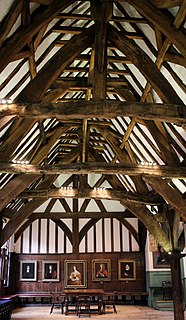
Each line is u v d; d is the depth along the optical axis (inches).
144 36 268.1
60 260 623.2
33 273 615.8
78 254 625.0
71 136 507.5
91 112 233.3
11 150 305.7
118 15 273.1
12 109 231.8
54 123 411.5
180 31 218.2
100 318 440.1
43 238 629.6
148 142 355.6
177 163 326.6
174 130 302.7
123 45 263.7
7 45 217.8
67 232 633.6
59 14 256.4
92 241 631.2
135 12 250.4
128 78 331.0
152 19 225.9
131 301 608.7
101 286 613.0
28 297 593.6
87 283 614.2
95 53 258.1
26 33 224.5
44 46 271.3
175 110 233.1
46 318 448.8
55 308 567.2
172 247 413.1
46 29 256.1
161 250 510.9
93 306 571.2
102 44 254.8
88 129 442.9
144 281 613.6
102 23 249.0
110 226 636.1
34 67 267.6
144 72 253.6
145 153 394.9
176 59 238.5
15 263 617.6
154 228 424.2
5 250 567.5
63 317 456.1
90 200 642.8
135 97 331.9
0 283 515.2
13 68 246.8
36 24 228.1
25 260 620.4
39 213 631.8
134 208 435.2
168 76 269.4
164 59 250.5
